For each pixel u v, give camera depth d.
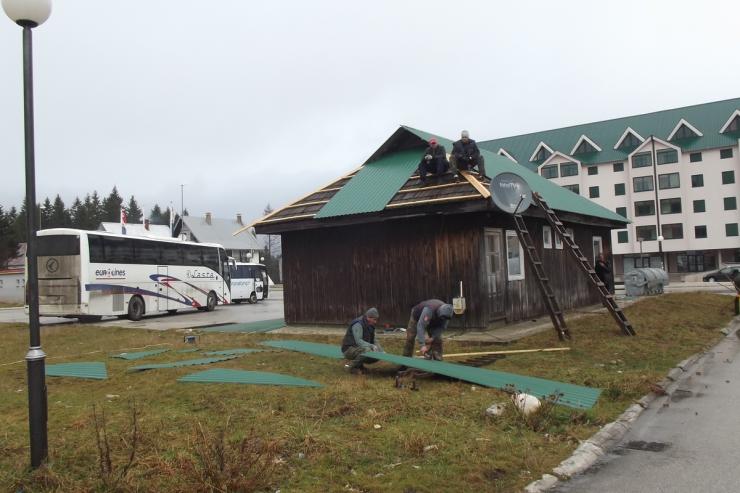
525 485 4.62
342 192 15.77
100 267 21.59
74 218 107.62
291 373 9.15
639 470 5.11
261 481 4.36
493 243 14.38
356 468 4.84
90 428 6.02
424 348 9.13
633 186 66.62
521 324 14.76
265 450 4.87
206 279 28.42
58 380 9.27
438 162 14.24
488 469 4.86
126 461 4.86
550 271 17.31
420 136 16.64
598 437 5.87
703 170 63.56
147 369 9.90
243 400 7.13
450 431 5.80
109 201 115.94
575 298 18.77
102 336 16.36
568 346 11.30
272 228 16.02
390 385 8.05
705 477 4.91
